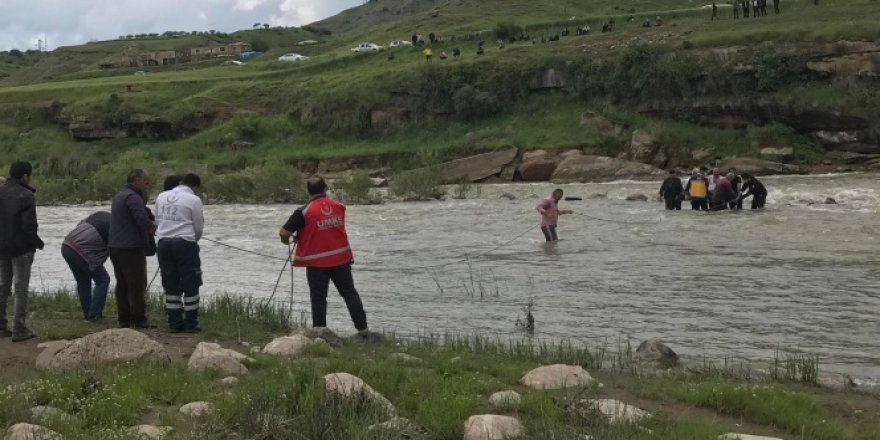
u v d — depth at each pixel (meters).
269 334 10.65
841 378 8.45
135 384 6.79
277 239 24.38
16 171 9.72
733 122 53.44
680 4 104.00
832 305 12.31
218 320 11.17
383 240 22.98
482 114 62.59
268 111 72.94
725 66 53.84
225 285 16.06
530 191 41.91
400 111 65.44
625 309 12.49
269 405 6.02
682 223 23.38
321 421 5.74
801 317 11.59
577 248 19.53
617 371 8.69
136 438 5.50
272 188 42.56
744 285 14.09
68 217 36.97
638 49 57.94
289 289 15.47
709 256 17.45
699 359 9.49
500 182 51.34
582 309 12.61
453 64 65.12
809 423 6.49
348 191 38.62
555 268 16.70
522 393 7.15
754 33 55.34
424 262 18.38
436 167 42.81
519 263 17.59
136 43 165.75
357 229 26.22
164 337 10.02
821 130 49.81
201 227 10.62
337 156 60.00
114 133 75.06
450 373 7.86
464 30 98.44
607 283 14.77
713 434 5.86
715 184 26.52
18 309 9.59
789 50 52.66
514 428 6.00
